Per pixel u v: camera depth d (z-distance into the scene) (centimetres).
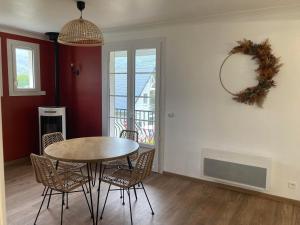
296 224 273
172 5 296
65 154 266
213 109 361
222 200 325
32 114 482
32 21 378
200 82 368
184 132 389
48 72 504
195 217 284
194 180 386
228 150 354
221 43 346
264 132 327
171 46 386
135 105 431
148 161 268
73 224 268
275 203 319
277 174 323
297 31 297
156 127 412
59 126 468
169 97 396
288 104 309
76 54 491
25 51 463
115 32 438
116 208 302
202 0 278
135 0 279
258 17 317
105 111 466
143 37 412
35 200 318
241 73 335
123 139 340
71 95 510
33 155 247
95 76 474
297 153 310
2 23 392
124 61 436
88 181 282
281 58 307
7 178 387
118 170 312
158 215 287
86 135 500
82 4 287
